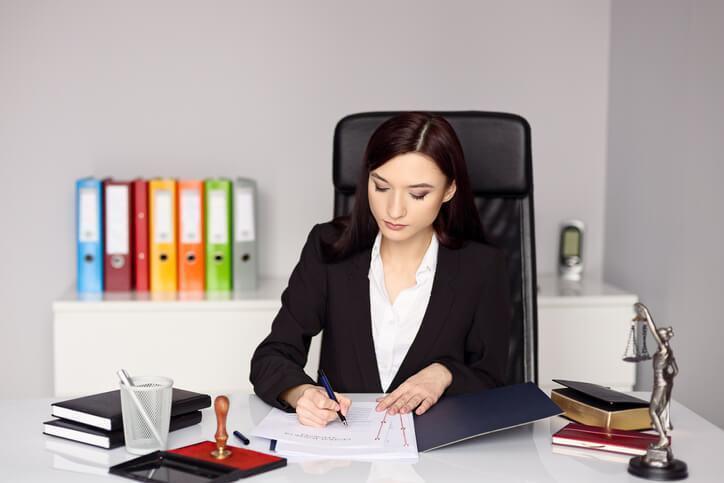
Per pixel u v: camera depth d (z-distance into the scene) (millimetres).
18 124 3143
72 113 3156
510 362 2139
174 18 3152
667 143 2811
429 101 3236
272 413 1576
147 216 2945
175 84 3176
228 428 1504
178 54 3168
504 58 3248
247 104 3197
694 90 2693
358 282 1874
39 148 3160
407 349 1870
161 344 2791
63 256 3205
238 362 2814
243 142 3213
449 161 1683
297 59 3191
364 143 2141
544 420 1554
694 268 2756
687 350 2779
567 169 3307
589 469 1316
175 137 3191
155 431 1363
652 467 1280
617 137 3215
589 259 3357
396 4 3191
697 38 2672
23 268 3199
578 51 3275
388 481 1264
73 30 3127
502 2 3225
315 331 1919
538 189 3307
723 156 2697
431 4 3201
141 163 3193
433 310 1850
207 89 3186
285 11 3172
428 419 1521
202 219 2949
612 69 3252
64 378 2779
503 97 3264
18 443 1416
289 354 1836
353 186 2148
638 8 3020
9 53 3113
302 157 3229
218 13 3162
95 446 1405
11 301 3207
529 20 3242
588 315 2887
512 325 2148
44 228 3189
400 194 1655
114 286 2941
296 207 3246
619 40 3186
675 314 2779
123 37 3146
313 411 1485
